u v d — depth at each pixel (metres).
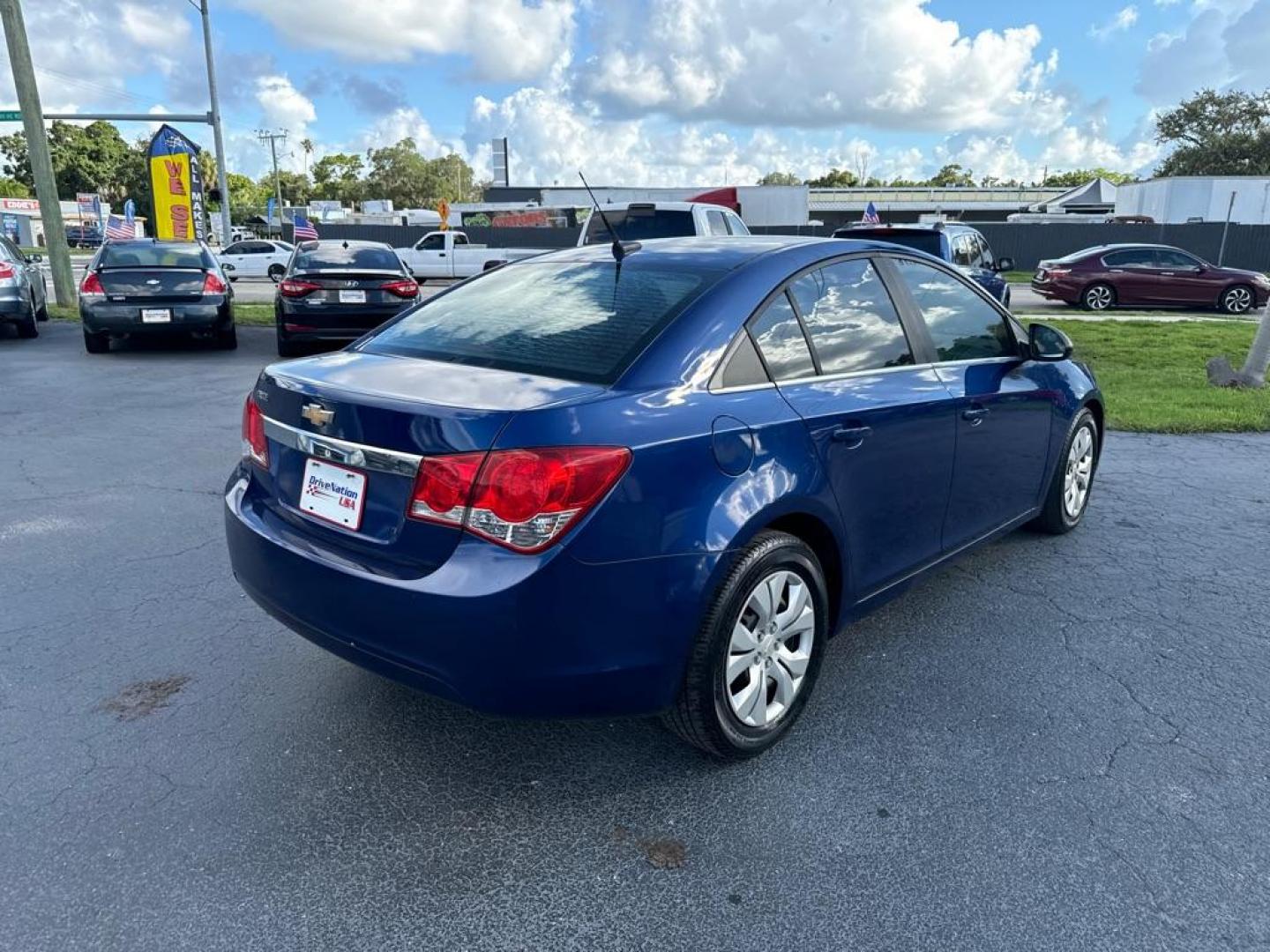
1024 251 36.38
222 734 3.12
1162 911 2.35
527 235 40.59
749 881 2.46
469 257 30.64
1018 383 4.24
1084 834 2.64
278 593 2.87
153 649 3.71
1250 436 7.76
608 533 2.46
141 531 5.07
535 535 2.40
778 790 2.85
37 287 15.29
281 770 2.94
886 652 3.76
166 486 5.93
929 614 4.14
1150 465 6.78
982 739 3.14
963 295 4.11
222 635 3.84
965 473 3.88
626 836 2.64
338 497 2.74
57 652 3.66
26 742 3.05
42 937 2.24
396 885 2.44
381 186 112.00
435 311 3.56
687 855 2.56
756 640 2.90
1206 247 33.78
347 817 2.71
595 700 2.57
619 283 3.24
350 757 3.01
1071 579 4.55
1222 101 59.47
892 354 3.54
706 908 2.36
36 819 2.66
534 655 2.44
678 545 2.58
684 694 2.75
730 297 3.03
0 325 14.65
